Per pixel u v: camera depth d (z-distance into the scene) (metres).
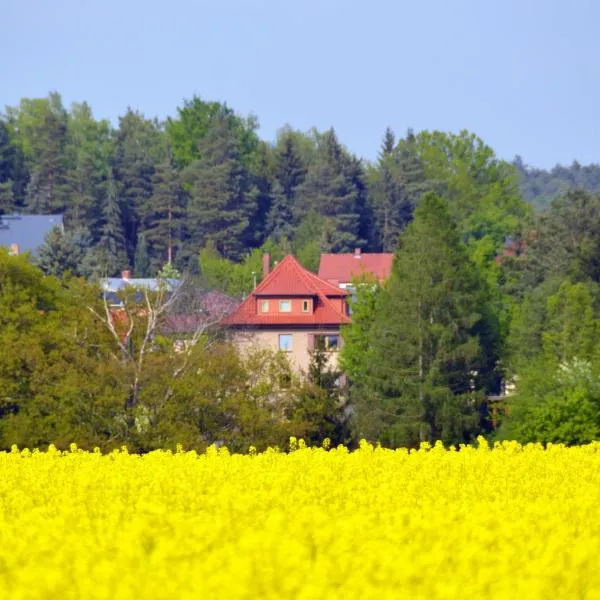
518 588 37.66
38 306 185.88
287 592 37.59
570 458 83.94
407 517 49.25
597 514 53.41
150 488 63.84
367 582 37.84
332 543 43.88
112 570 38.59
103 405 150.88
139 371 152.75
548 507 52.84
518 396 180.38
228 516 52.09
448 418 199.75
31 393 158.12
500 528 46.72
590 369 173.62
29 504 59.84
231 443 154.88
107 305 172.12
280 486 63.66
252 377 164.88
